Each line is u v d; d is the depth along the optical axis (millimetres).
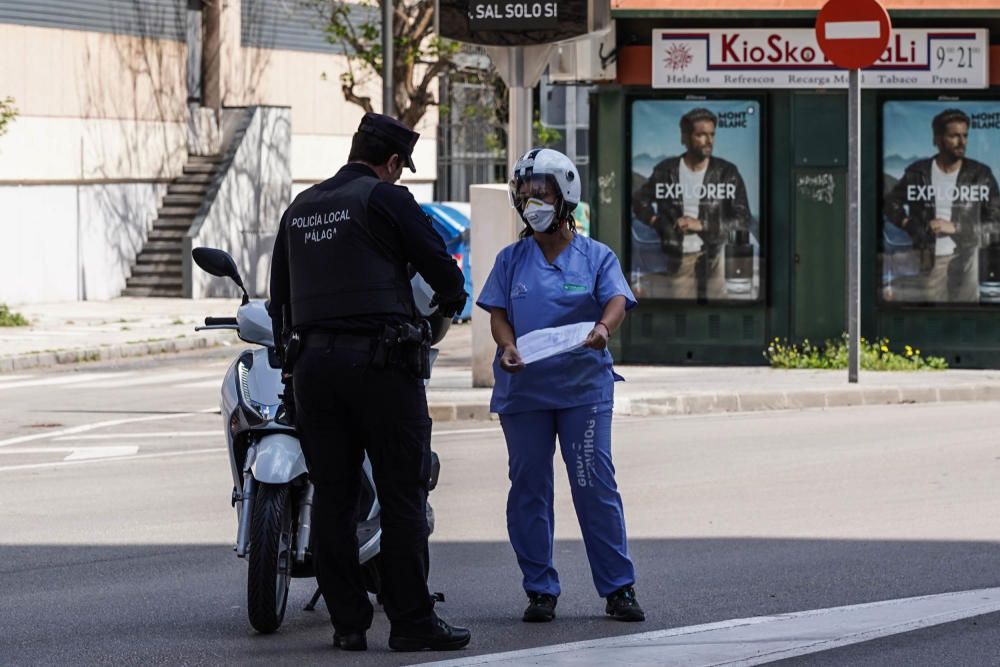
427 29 89688
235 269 20297
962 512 27906
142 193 90562
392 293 17922
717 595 21516
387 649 18703
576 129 113500
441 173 121125
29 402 46969
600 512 20078
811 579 22531
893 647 18172
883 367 51844
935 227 53656
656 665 17234
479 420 41656
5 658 18328
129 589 22422
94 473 33656
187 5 95562
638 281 54656
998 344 53688
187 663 18062
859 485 30922
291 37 105500
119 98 88250
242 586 22641
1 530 27156
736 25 53188
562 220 20109
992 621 19484
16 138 80562
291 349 18156
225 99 99000
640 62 53781
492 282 20391
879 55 45438
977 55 52562
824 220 53750
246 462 19312
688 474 32406
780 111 53750
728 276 54250
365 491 19719
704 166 54000
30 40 81750
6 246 80125
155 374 55500
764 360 54250
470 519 27781
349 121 111812
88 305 81812
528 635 19281
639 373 50500
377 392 17875
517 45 42469
